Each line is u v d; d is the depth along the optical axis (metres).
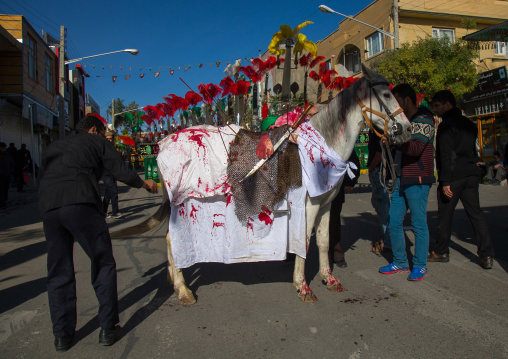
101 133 3.15
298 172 3.17
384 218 4.77
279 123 3.96
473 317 2.98
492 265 4.12
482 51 17.62
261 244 3.19
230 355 2.54
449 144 3.99
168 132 4.40
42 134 20.55
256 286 3.80
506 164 5.29
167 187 3.26
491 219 6.45
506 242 5.05
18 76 15.99
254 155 3.21
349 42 19.89
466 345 2.58
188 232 3.27
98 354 2.61
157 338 2.80
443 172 4.04
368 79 3.32
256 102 4.62
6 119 16.23
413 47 13.52
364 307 3.23
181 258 3.25
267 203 3.15
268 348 2.62
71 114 26.00
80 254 5.14
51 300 2.64
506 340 2.64
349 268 4.28
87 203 2.62
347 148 3.39
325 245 3.67
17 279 4.17
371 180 4.81
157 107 4.34
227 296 3.56
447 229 4.25
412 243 5.27
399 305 3.25
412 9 17.08
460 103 4.76
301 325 2.94
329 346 2.62
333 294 3.53
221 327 2.94
